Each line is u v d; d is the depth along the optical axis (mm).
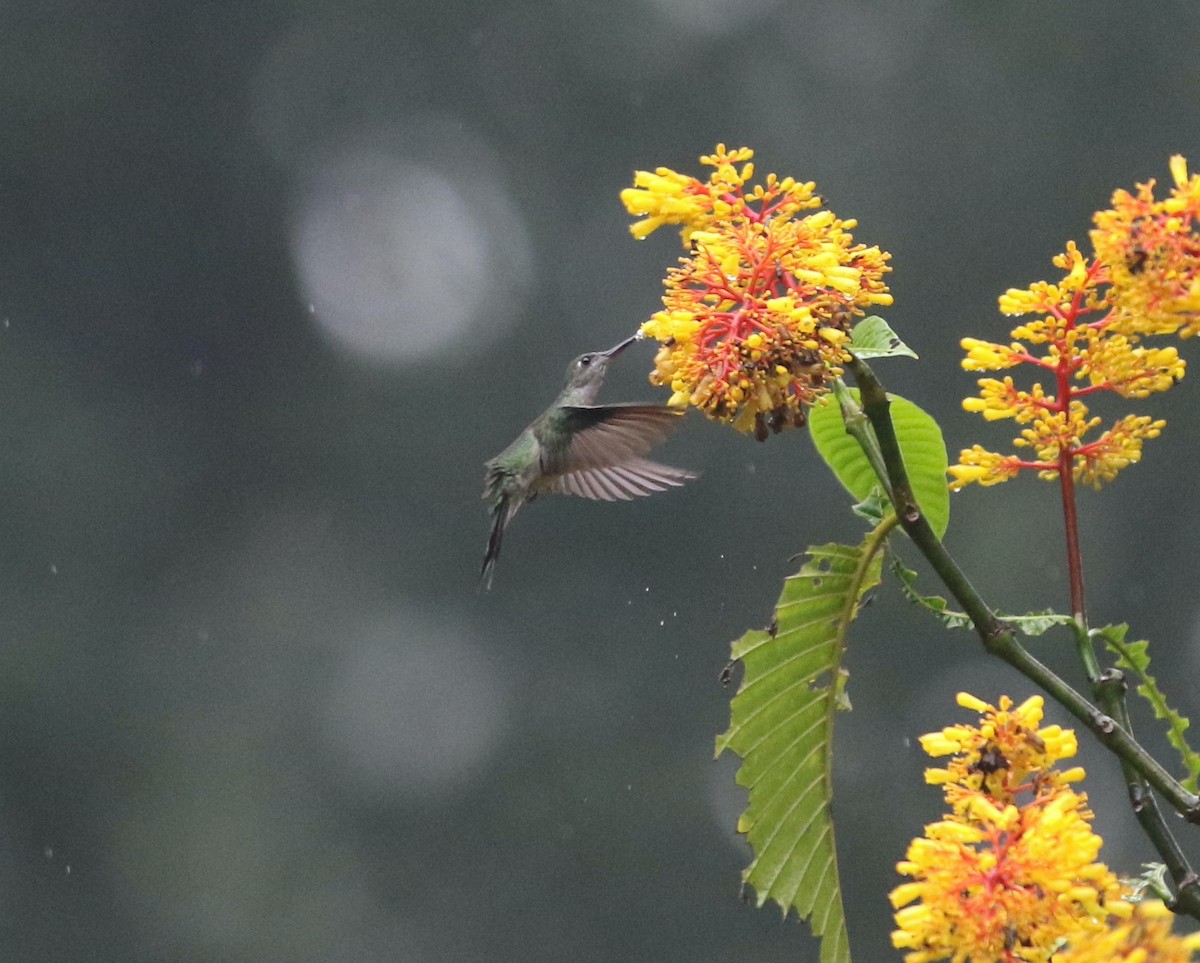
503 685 18141
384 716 18219
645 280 20859
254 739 18312
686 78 21375
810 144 20234
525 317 20953
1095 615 16250
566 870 17156
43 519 19266
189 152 21828
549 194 21609
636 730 17609
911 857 2650
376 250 21375
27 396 20031
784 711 3383
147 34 21953
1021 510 16750
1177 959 2369
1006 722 2801
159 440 20484
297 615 19141
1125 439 3111
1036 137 19516
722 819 17141
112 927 17375
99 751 18156
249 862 17453
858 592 3350
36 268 21000
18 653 18328
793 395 3129
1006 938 2578
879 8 20656
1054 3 19719
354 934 17078
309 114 22250
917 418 3467
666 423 5699
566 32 21922
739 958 16656
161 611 19219
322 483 20234
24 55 21406
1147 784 2822
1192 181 2773
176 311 21250
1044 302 3113
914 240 19297
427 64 22375
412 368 20625
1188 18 19500
